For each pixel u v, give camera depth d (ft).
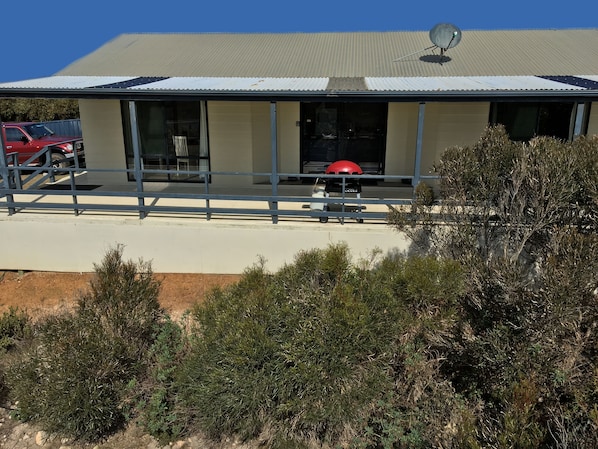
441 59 33.04
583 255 11.01
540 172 14.25
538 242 15.07
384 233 22.67
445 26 32.40
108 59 35.50
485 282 13.39
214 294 16.08
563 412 10.57
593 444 9.19
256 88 23.67
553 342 11.54
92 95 23.48
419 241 17.84
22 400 13.99
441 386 13.17
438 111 30.60
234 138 31.99
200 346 13.46
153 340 16.14
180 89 23.20
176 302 21.25
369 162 33.47
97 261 24.23
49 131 51.42
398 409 12.69
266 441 12.81
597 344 11.51
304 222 23.81
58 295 22.44
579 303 11.04
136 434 14.01
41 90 23.30
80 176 36.73
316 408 11.62
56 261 24.49
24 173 43.09
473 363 13.30
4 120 81.25
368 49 36.42
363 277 13.73
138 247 23.95
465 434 10.28
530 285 13.32
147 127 32.30
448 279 13.57
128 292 16.89
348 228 22.86
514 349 12.19
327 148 33.40
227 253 23.65
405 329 13.28
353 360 11.92
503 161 15.61
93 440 13.84
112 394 13.99
